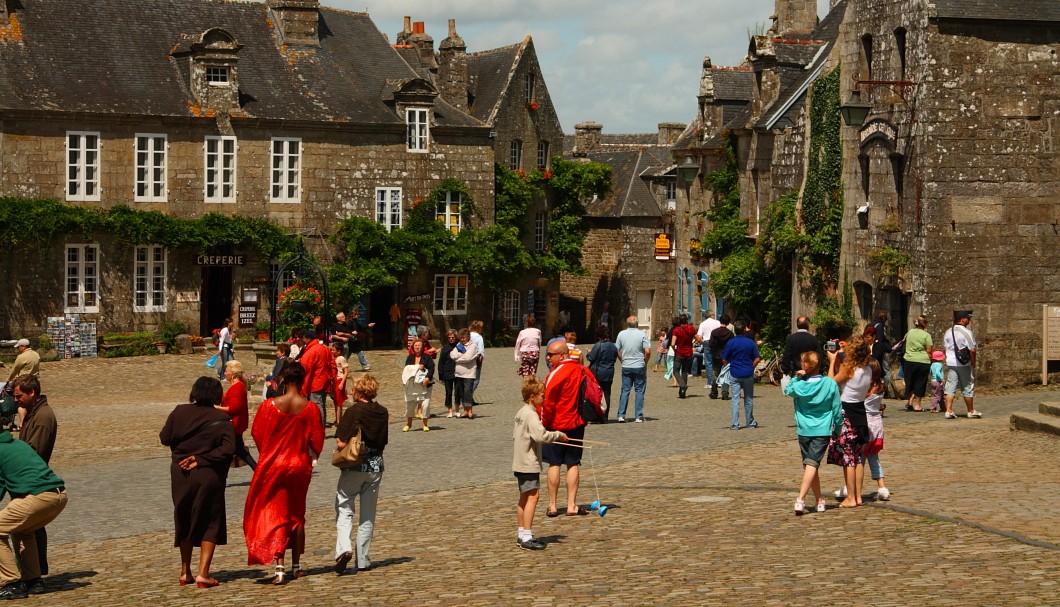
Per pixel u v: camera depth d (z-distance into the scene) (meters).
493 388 33.97
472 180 51.56
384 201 49.78
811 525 14.91
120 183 44.72
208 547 13.35
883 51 31.12
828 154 34.06
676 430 24.25
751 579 12.38
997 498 15.91
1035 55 29.17
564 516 16.38
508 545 14.80
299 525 13.58
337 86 49.72
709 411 27.62
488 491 18.66
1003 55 29.09
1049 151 29.31
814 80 35.38
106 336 43.88
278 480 13.38
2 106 42.38
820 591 11.75
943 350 28.48
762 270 37.97
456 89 55.72
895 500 16.06
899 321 30.81
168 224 44.97
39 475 13.48
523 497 14.52
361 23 52.72
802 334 23.69
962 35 28.94
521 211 55.53
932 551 13.17
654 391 32.69
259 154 47.19
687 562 13.33
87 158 44.16
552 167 58.78
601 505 16.52
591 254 64.75
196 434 13.45
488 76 58.22
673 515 16.03
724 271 39.25
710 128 49.22
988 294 29.23
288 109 47.78
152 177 45.25
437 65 56.78
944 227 29.05
